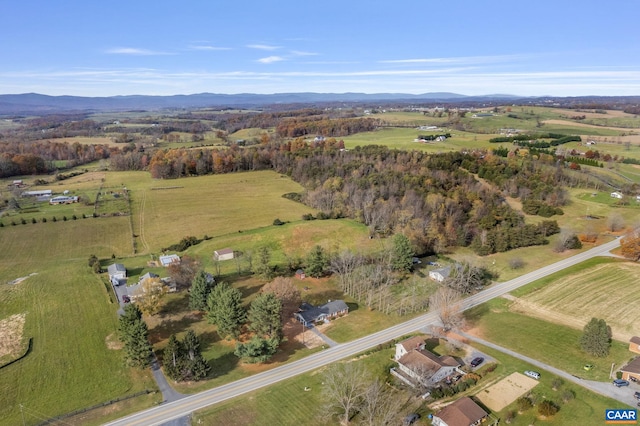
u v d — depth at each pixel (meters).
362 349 80.12
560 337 82.56
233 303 80.19
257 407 64.75
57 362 76.06
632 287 100.56
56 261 125.88
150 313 88.19
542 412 61.88
